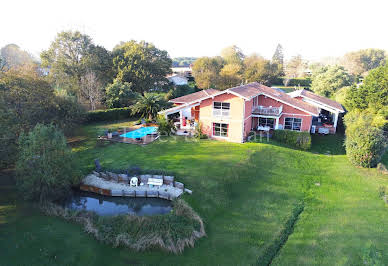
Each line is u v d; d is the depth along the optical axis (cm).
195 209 1677
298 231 1595
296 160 2638
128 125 3825
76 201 1850
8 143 1883
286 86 8900
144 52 5806
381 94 3581
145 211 1711
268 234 1534
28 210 1642
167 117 3584
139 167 2173
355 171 2503
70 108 2884
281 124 3412
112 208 1756
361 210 1845
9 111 1977
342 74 6206
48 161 1708
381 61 10550
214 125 3080
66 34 5019
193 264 1288
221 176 2061
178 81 8494
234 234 1511
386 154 3064
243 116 2892
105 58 5472
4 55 6881
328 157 2866
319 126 3609
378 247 1477
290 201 1900
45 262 1213
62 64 4888
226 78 7012
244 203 1811
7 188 1891
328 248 1458
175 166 2205
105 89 4697
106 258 1291
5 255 1220
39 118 2414
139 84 5419
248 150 2661
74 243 1366
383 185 2220
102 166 2203
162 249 1359
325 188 2144
